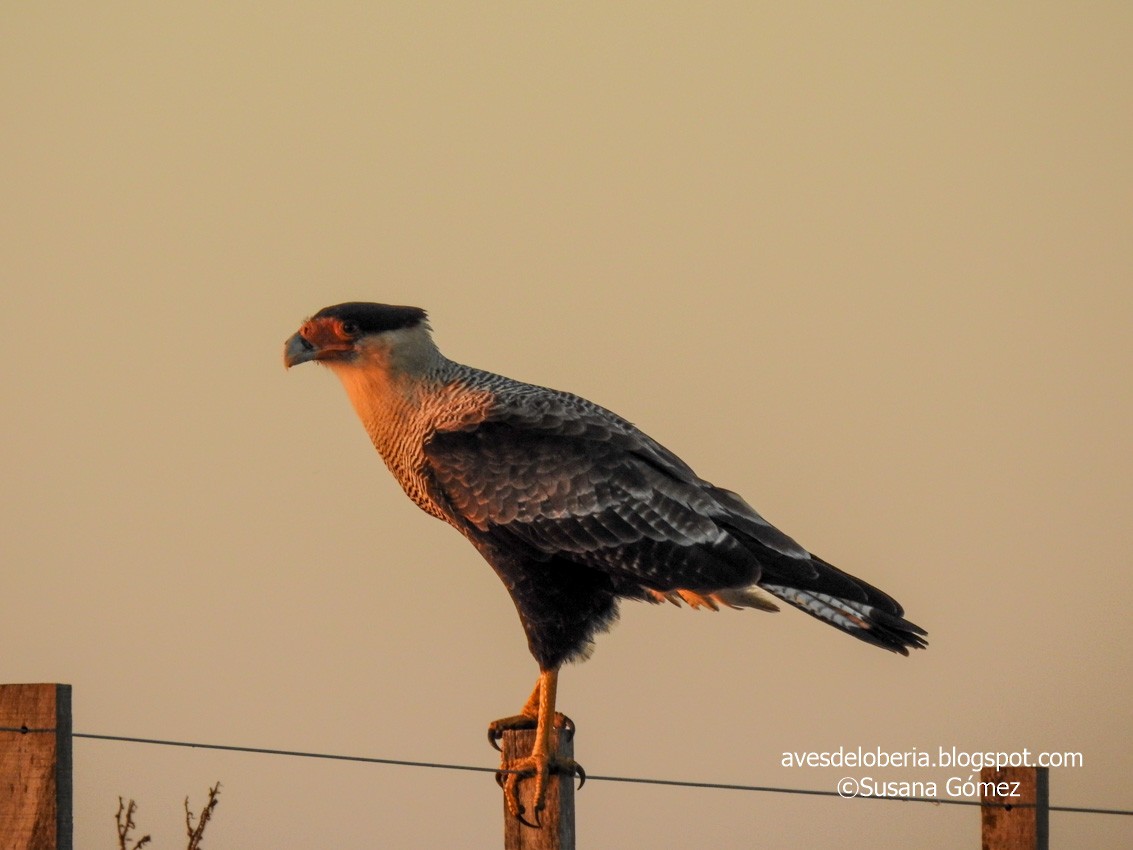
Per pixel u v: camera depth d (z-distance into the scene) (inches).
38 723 363.3
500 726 451.5
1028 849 390.6
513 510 453.4
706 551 450.6
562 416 462.3
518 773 405.7
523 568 458.3
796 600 460.8
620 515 448.8
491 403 463.2
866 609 453.7
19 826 360.2
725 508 464.4
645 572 448.1
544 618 458.0
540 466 453.7
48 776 360.8
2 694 366.6
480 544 464.4
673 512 452.8
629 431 468.1
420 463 467.5
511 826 406.6
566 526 450.0
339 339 466.6
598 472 452.1
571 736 418.6
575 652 455.8
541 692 434.6
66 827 362.3
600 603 462.9
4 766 363.6
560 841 401.1
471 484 456.8
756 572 450.3
